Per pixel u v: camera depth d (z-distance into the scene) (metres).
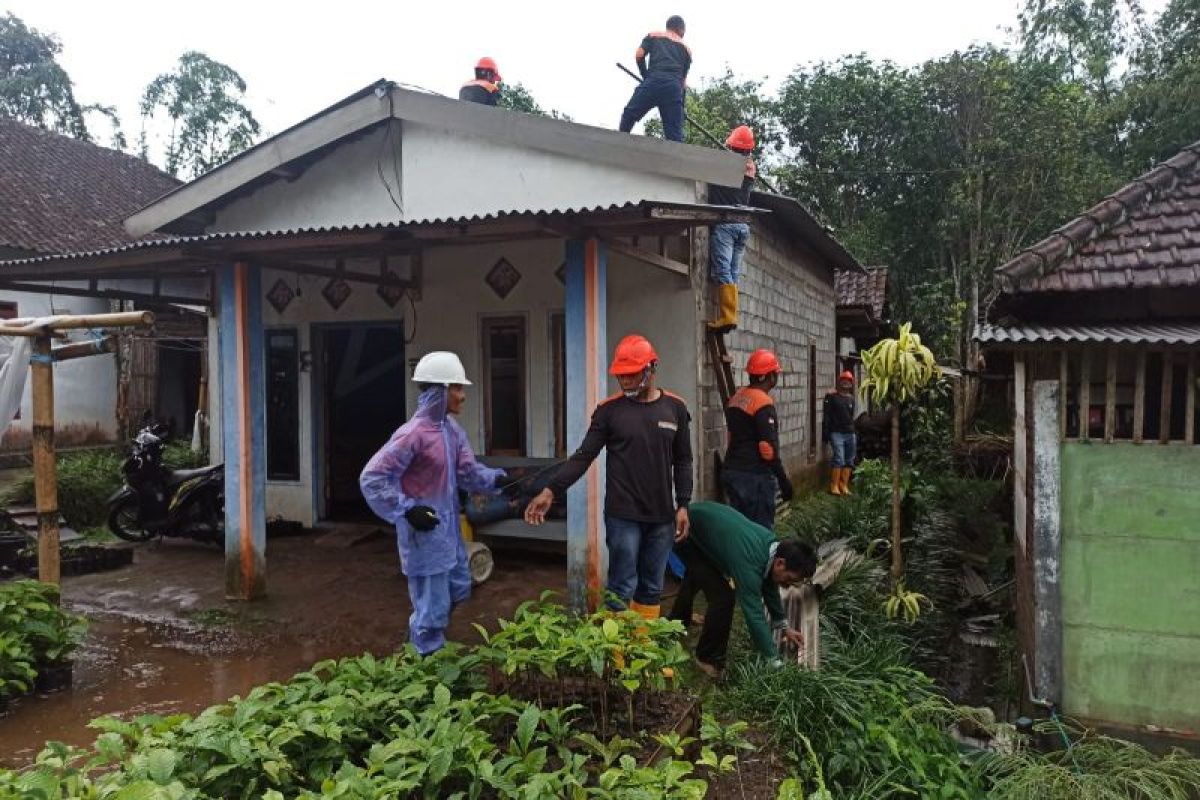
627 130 8.01
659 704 3.65
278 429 8.62
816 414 12.07
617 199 6.64
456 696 3.37
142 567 7.15
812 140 21.70
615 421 4.27
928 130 19.92
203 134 26.00
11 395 5.00
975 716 4.46
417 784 2.51
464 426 7.66
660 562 4.28
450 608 4.03
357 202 7.55
